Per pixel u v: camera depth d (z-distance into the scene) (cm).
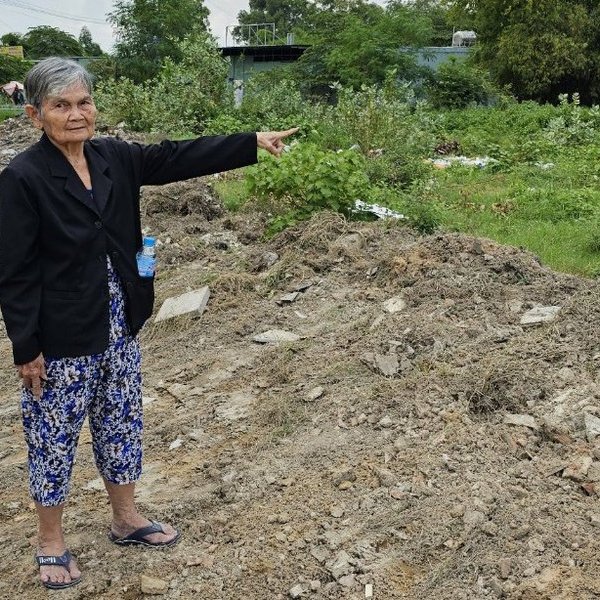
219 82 2008
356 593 289
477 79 2505
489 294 525
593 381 408
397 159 1181
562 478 341
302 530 326
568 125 1830
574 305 477
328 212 717
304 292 599
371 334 494
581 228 797
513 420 382
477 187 1113
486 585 286
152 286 297
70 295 274
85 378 286
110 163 283
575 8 2873
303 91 2655
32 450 292
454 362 443
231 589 299
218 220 864
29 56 6456
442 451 366
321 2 5097
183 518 346
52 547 308
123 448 309
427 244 602
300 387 447
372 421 401
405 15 2612
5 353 603
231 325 564
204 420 437
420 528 317
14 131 1789
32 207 264
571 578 282
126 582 307
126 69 3688
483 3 3014
